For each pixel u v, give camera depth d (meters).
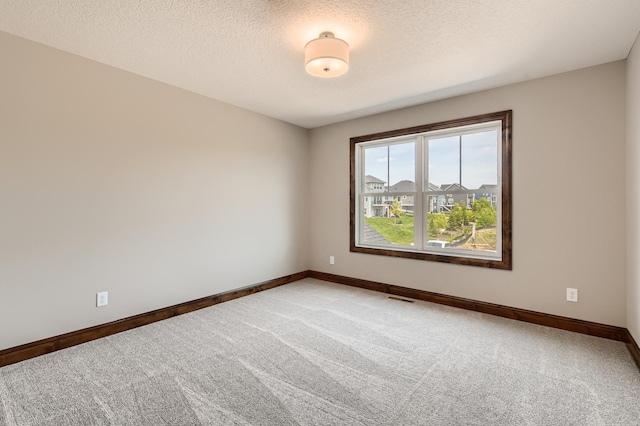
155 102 2.96
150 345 2.43
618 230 2.52
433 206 3.65
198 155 3.33
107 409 1.66
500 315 3.07
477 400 1.75
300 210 4.61
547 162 2.83
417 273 3.66
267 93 3.29
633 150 2.26
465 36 2.18
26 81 2.23
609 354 2.28
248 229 3.86
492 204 3.26
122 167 2.74
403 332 2.68
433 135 3.65
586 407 1.69
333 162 4.46
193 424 1.55
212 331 2.70
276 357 2.24
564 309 2.76
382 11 1.90
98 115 2.59
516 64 2.60
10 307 2.17
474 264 3.23
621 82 2.50
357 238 4.27
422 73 2.78
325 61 2.11
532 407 1.69
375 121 4.02
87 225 2.53
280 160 4.28
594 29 2.08
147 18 1.98
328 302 3.51
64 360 2.19
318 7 1.87
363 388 1.86
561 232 2.77
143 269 2.89
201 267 3.36
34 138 2.27
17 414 1.62
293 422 1.57
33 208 2.27
